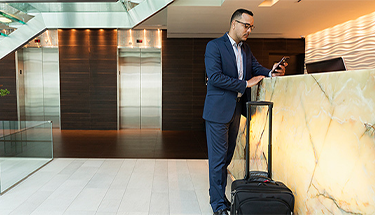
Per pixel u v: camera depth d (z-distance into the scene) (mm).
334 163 1650
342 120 1582
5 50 4980
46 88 8500
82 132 8031
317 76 1839
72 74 8375
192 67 8516
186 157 5137
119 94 8602
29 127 4031
